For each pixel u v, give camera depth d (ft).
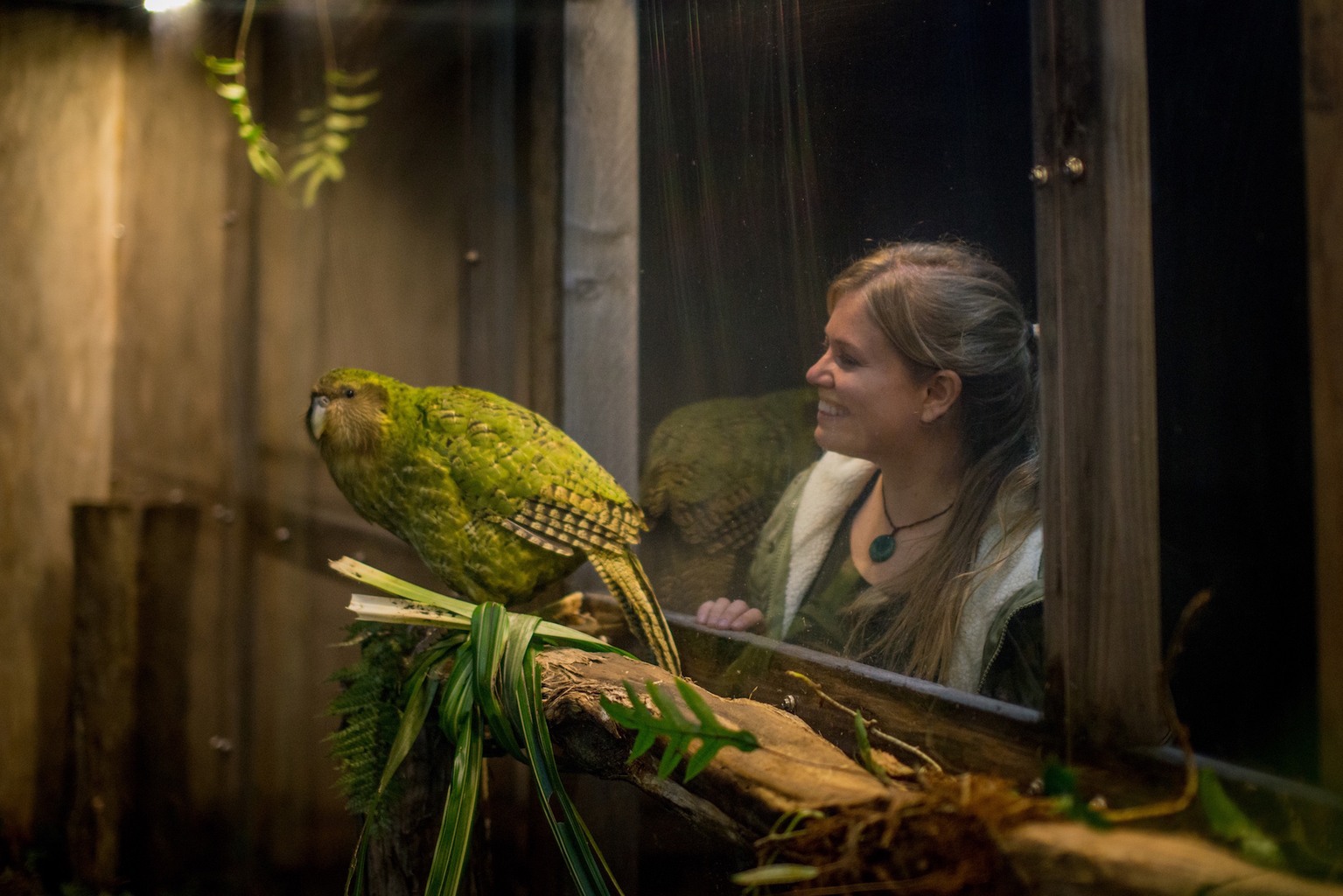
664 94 5.33
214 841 9.39
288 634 9.12
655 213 5.45
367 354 8.52
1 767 9.20
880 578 4.17
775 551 4.66
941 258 3.76
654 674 3.89
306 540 9.01
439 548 4.87
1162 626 3.07
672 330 5.37
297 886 8.96
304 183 9.03
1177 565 3.05
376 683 4.77
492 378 7.40
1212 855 2.32
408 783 4.72
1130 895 2.22
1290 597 2.75
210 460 9.59
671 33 5.24
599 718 3.58
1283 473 2.77
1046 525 3.16
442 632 4.77
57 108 9.38
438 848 3.77
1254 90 2.80
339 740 4.69
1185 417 3.04
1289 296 2.74
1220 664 2.91
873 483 4.32
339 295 8.77
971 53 3.57
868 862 2.51
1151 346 2.97
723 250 4.92
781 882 2.58
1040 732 3.15
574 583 6.01
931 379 3.88
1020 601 3.54
